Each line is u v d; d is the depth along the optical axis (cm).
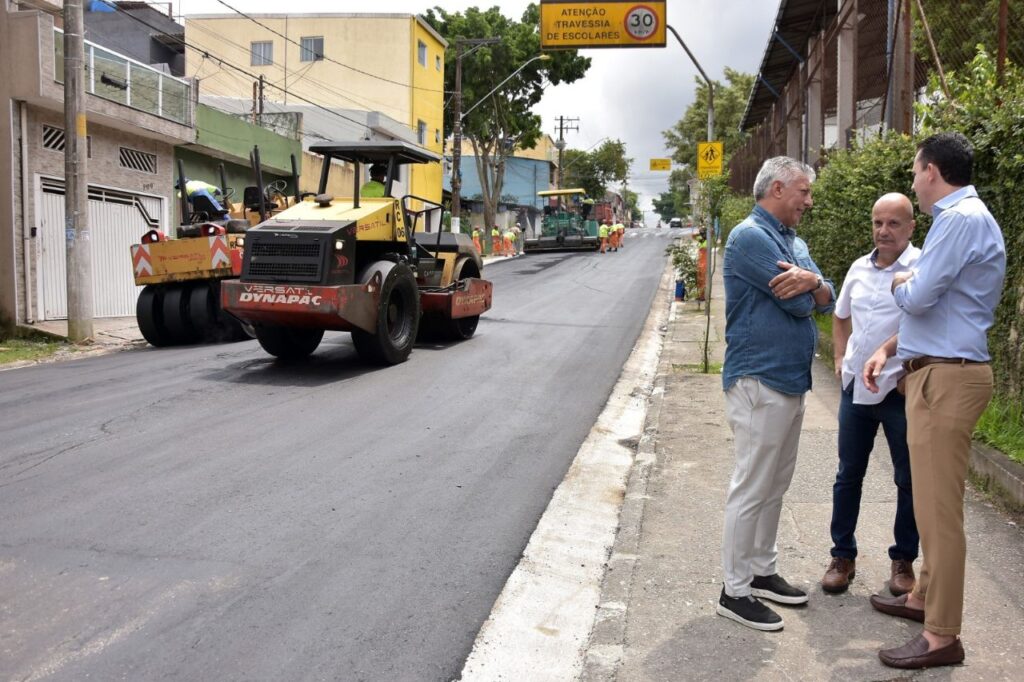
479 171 4797
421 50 4150
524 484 681
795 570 494
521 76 4672
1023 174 669
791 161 440
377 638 425
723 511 602
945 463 379
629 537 553
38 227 1698
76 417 855
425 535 564
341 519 586
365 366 1173
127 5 3947
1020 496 564
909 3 1128
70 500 608
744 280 426
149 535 546
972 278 380
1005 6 861
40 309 1702
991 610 433
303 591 473
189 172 2275
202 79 3994
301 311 1060
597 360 1289
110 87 1844
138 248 1420
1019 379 672
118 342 1515
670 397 997
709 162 1861
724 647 408
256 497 624
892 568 460
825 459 710
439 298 1356
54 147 1748
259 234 1093
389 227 1197
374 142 1214
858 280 470
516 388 1052
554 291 2459
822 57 1912
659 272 3212
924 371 384
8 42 1617
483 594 479
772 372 422
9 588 466
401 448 768
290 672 390
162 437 782
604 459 775
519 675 396
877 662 391
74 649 404
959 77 1011
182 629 425
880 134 1159
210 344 1431
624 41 2205
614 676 383
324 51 3966
